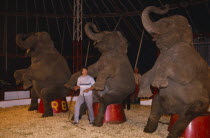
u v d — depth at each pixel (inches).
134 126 256.8
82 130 239.1
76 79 273.6
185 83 199.3
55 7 589.3
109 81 257.1
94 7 588.4
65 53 714.2
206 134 201.6
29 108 354.0
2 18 634.2
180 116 206.1
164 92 213.6
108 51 259.6
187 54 201.3
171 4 483.8
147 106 399.5
